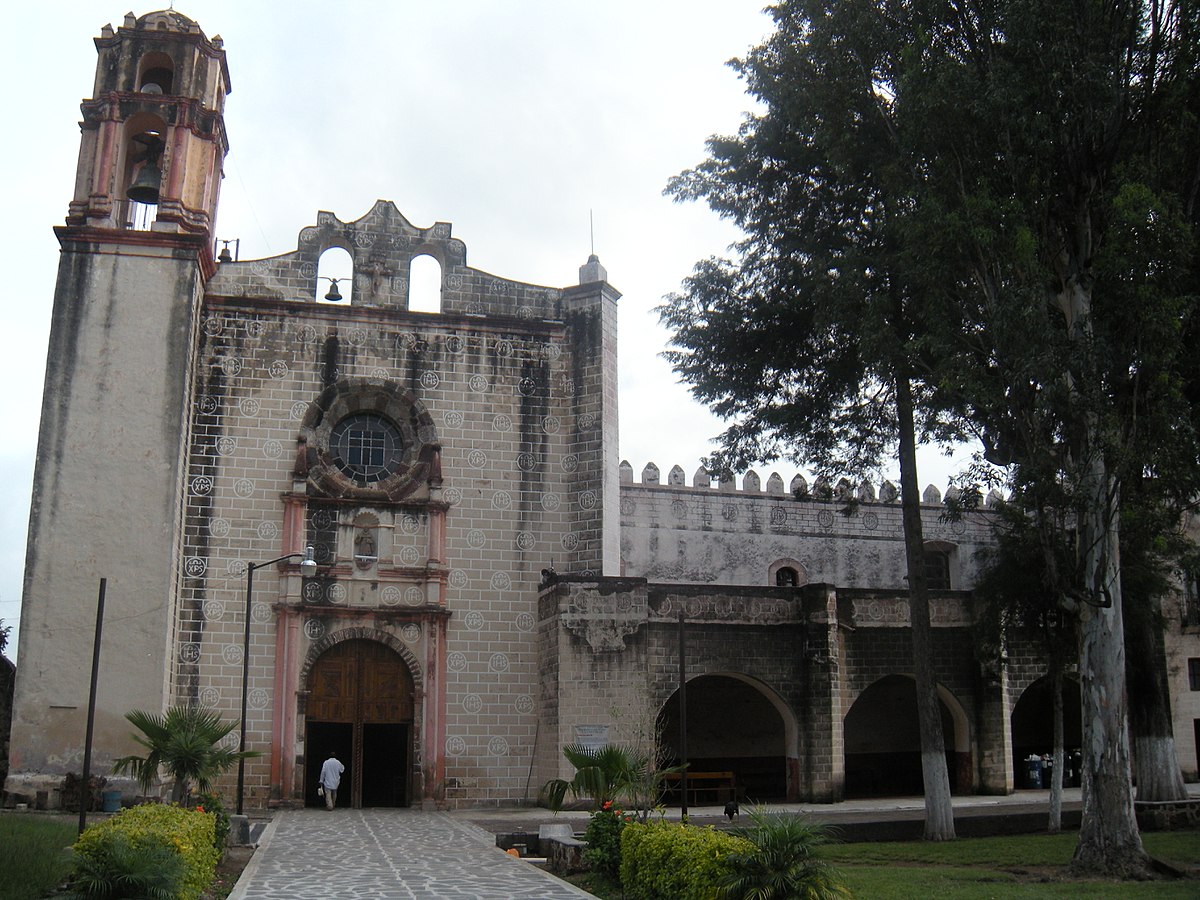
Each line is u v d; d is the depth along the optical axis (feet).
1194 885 54.08
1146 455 58.75
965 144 64.13
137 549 95.09
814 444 90.74
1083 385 58.44
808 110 77.77
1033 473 60.08
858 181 79.20
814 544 144.97
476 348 113.39
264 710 101.09
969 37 67.05
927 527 149.48
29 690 90.89
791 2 81.87
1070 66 60.80
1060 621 86.89
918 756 131.34
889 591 113.80
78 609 93.15
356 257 113.80
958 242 62.13
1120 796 59.98
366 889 51.57
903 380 81.25
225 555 103.60
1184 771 129.90
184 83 107.76
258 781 99.66
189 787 65.26
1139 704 87.20
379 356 111.14
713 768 124.16
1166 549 83.30
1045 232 63.26
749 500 143.13
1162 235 57.72
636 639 102.06
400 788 109.70
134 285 100.48
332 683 103.65
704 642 106.52
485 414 112.16
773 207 87.66
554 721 100.89
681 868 44.50
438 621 105.50
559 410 114.11
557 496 112.06
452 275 115.24
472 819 91.61
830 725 106.63
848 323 75.77
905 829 79.61
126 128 106.32
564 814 95.04
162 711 92.73
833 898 39.83
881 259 74.54
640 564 135.33
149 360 99.14
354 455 109.91
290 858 63.98
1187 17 61.52
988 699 113.91
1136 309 58.29
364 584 105.40
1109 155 62.85
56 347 97.96
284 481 106.42
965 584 148.97
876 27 70.59
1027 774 133.90
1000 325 59.47
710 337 90.48
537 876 56.44
